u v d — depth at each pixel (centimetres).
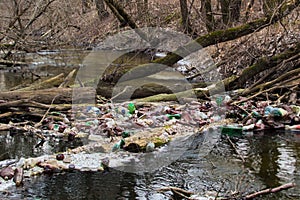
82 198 387
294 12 963
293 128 615
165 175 444
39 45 1244
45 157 491
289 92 734
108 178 437
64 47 1383
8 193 397
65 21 1379
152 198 388
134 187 414
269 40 952
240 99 734
